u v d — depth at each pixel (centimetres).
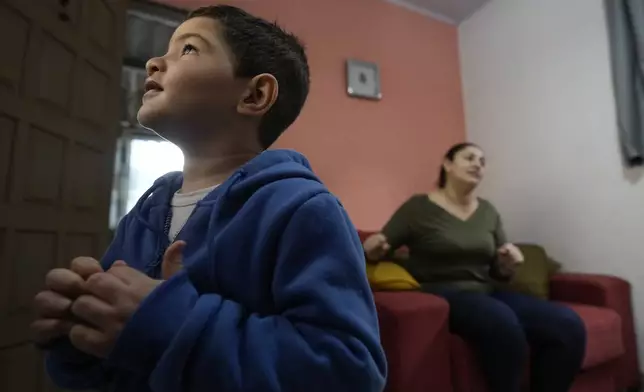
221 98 48
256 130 52
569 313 133
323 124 217
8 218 97
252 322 36
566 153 206
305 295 36
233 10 54
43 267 108
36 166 106
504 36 241
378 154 230
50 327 36
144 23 183
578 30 204
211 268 41
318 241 39
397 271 142
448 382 118
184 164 54
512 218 229
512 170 231
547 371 130
